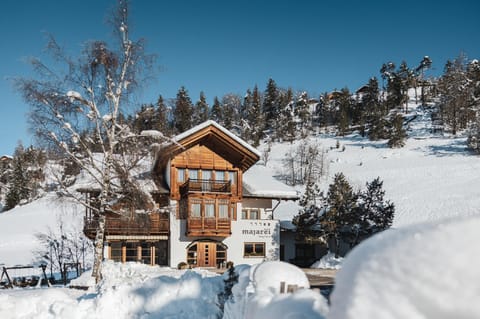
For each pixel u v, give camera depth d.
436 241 2.28
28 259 38.44
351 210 32.34
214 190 30.09
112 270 21.05
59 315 10.30
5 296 11.09
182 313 10.02
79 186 26.06
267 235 31.59
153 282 10.89
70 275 28.52
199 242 30.17
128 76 20.44
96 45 19.72
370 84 112.19
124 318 10.23
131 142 20.66
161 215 29.84
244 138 96.25
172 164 30.58
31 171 20.66
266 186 33.31
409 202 45.31
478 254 2.16
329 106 118.06
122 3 20.31
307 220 32.94
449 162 62.94
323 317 4.12
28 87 18.58
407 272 2.23
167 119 22.27
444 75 122.88
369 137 87.75
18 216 56.78
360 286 2.34
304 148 77.06
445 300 2.11
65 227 43.81
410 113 101.44
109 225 28.09
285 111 108.94
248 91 127.81
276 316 4.67
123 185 20.47
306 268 30.34
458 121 87.06
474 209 39.94
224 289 9.79
